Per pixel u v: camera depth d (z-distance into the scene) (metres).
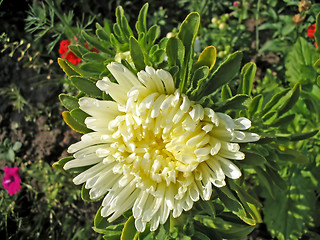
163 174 0.14
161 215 0.15
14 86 0.32
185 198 0.14
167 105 0.13
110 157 0.15
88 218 0.29
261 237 0.27
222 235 0.18
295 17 0.26
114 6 0.33
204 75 0.13
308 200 0.23
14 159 0.30
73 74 0.16
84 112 0.14
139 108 0.13
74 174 0.29
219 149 0.14
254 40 0.31
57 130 0.30
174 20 0.32
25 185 0.30
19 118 0.31
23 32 0.33
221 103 0.14
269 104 0.16
